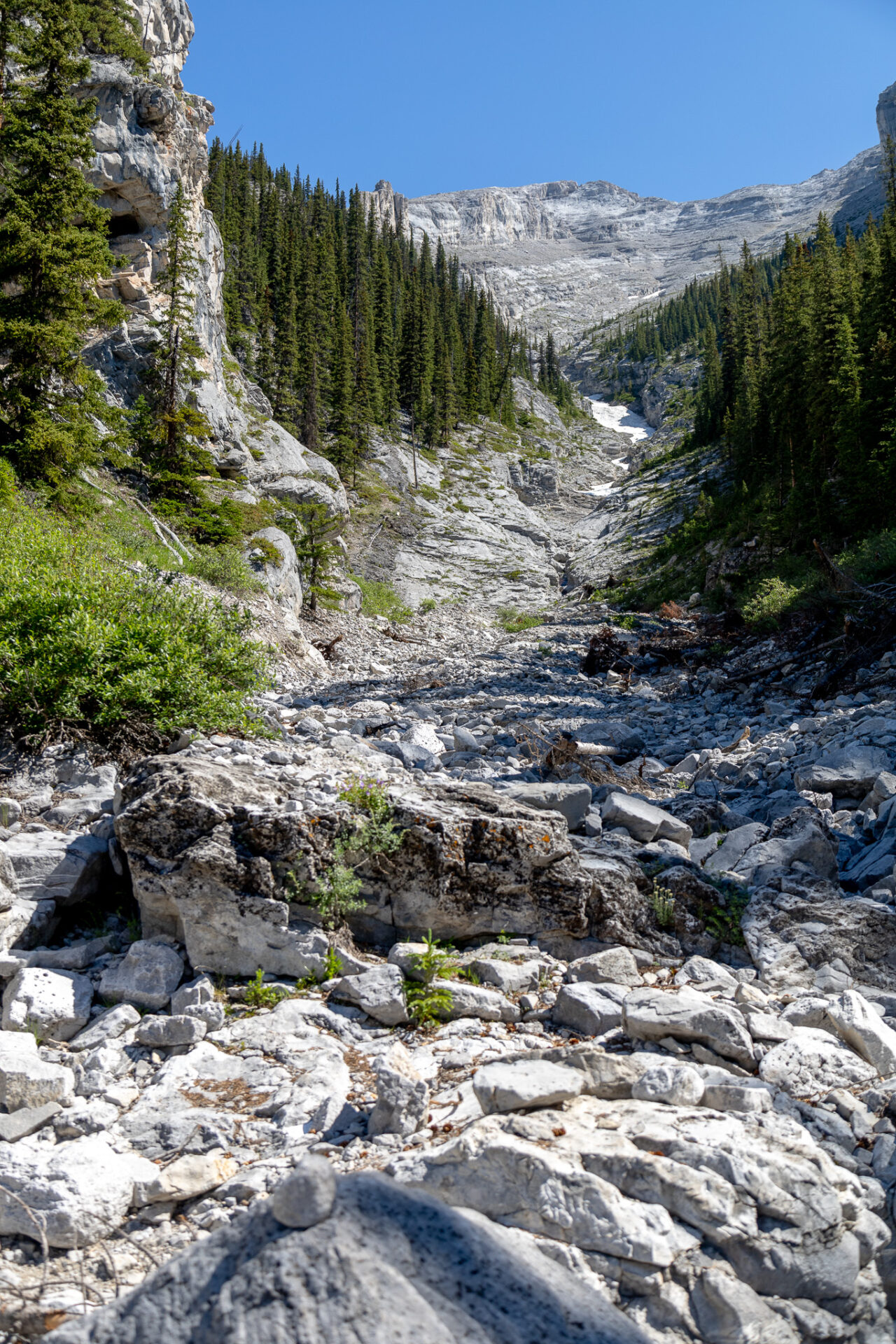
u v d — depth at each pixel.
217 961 5.72
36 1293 3.30
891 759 10.76
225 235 91.88
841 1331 3.26
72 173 24.02
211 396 39.50
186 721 9.30
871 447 37.03
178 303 34.59
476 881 6.22
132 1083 4.71
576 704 20.50
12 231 22.84
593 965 5.86
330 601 41.25
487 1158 3.52
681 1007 4.96
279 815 5.94
